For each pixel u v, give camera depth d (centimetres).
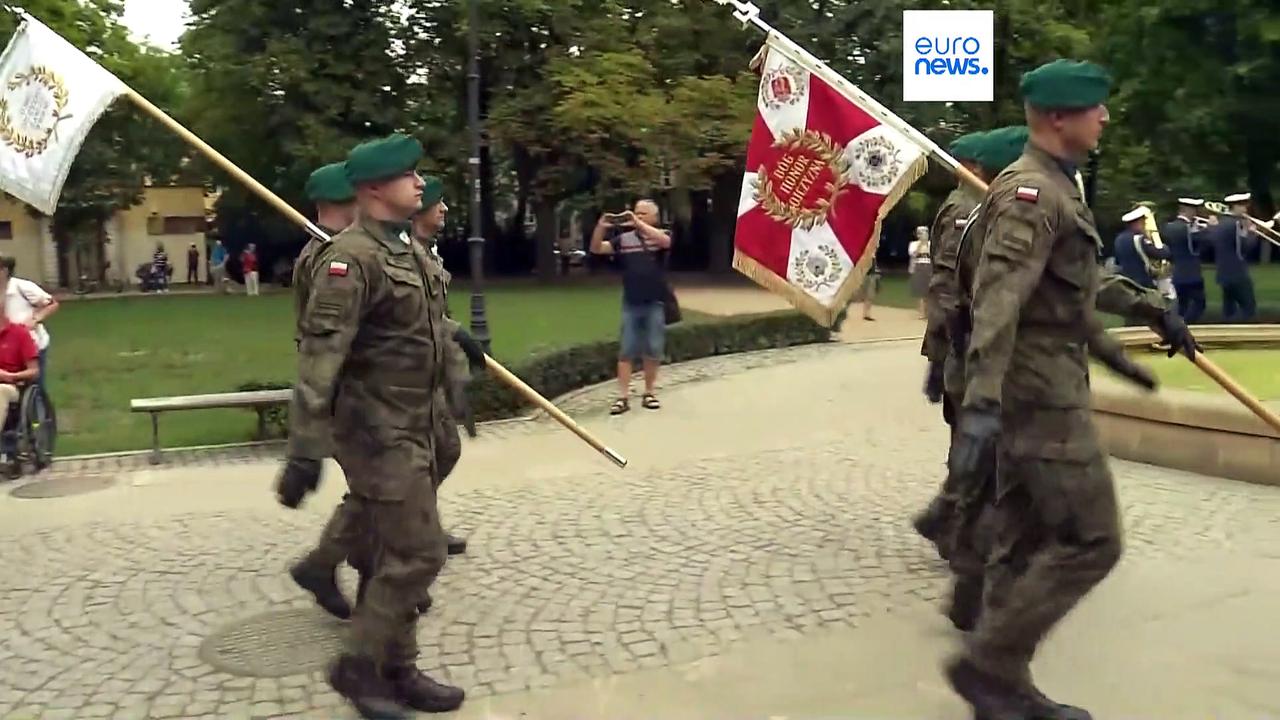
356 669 417
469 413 566
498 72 3148
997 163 534
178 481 827
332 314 390
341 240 403
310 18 3027
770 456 862
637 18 3250
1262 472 728
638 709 423
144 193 4050
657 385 1233
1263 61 1769
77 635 516
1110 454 820
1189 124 1872
